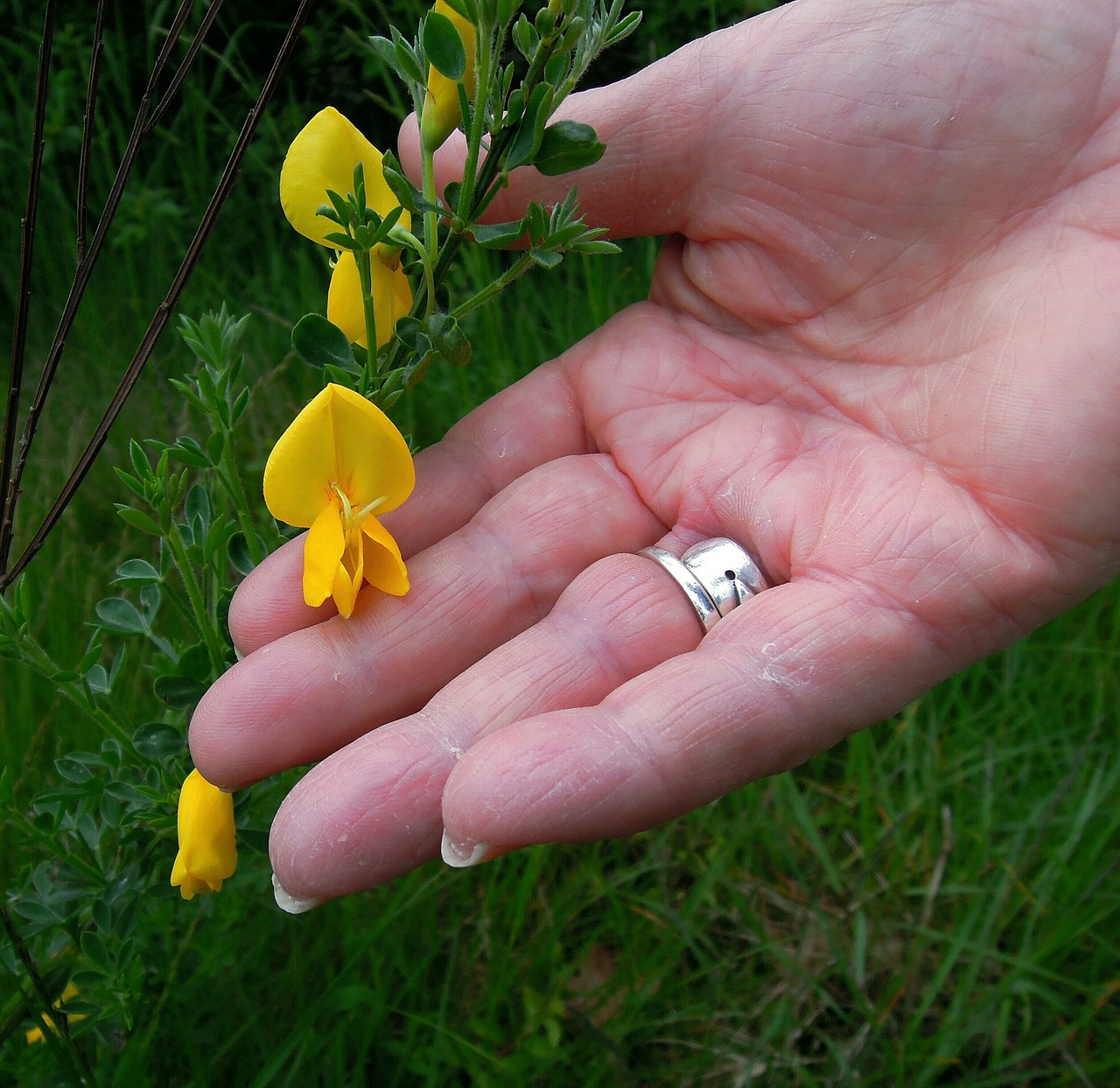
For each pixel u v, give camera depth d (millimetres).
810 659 142
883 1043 200
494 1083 193
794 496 167
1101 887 210
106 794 163
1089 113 168
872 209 173
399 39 136
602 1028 198
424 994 200
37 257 337
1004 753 225
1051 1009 206
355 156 152
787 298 182
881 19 173
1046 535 153
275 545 214
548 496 174
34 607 229
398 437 142
